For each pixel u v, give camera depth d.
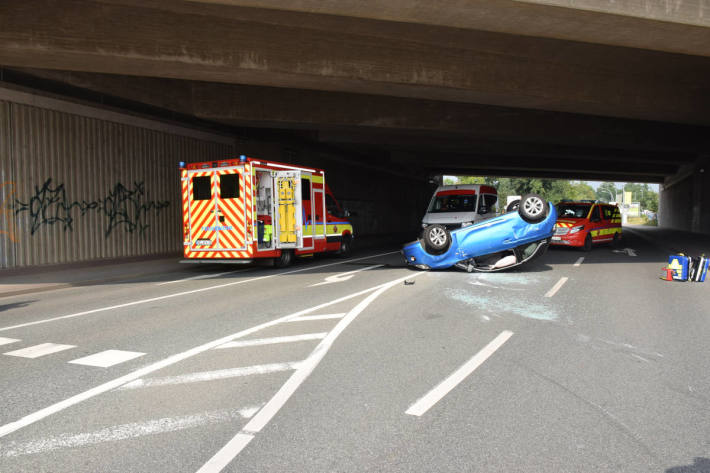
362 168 35.31
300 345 5.79
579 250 19.05
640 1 10.55
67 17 11.34
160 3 11.56
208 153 21.11
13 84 13.54
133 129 17.58
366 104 19.75
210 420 3.76
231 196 13.05
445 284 10.36
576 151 31.48
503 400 4.12
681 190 46.66
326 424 3.67
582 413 3.86
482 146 28.95
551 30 11.40
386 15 10.62
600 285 10.20
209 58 12.60
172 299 9.21
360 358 5.28
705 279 11.05
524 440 3.41
